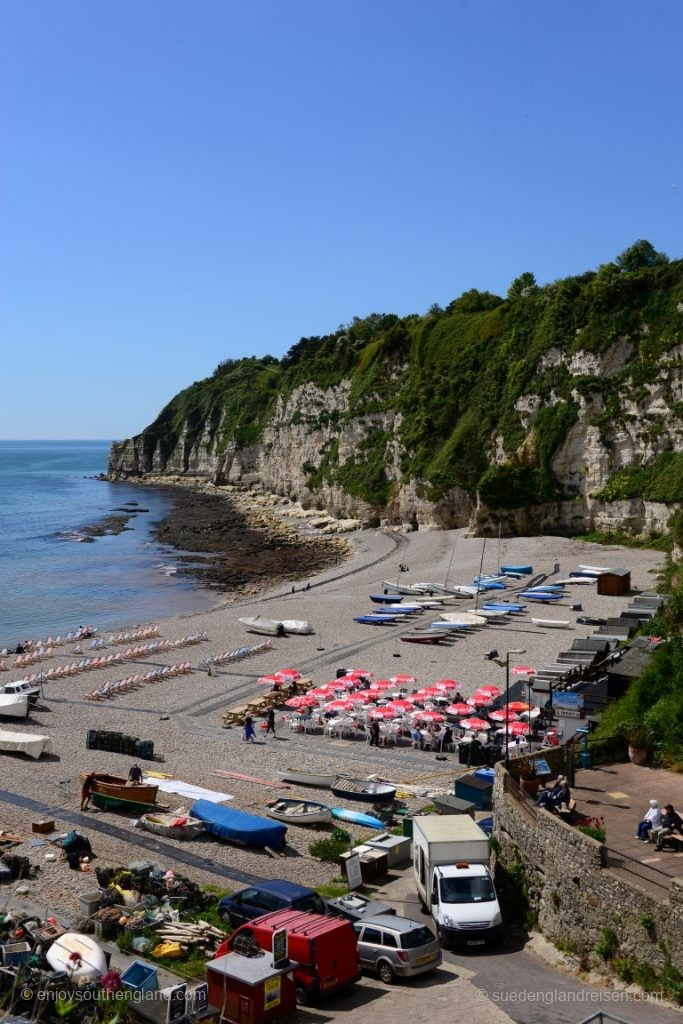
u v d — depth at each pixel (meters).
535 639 70.94
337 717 51.31
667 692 34.94
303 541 150.50
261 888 26.11
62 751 46.94
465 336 162.50
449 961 23.05
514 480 126.69
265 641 74.75
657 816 23.94
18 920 25.67
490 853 27.27
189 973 23.27
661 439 116.88
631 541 114.69
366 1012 20.52
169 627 81.94
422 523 145.88
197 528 171.00
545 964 22.33
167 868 31.86
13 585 110.62
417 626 77.94
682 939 19.06
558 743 39.12
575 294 138.75
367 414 174.75
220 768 44.50
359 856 30.84
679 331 117.50
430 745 47.59
